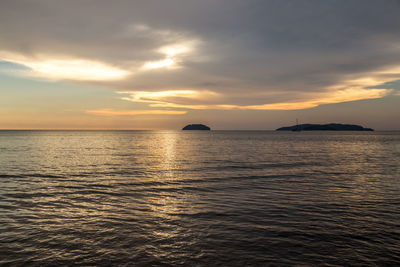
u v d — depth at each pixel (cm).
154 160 3731
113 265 749
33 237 941
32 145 7262
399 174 2480
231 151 5531
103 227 1048
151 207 1346
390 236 961
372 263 763
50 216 1182
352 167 2991
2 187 1816
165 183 2025
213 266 746
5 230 1003
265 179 2209
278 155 4578
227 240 927
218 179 2211
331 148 6588
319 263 763
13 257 789
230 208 1330
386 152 5331
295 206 1367
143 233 988
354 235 969
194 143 9350
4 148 5959
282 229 1032
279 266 747
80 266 743
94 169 2781
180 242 909
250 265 752
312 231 1011
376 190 1767
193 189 1805
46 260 774
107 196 1584
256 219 1155
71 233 983
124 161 3584
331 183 2027
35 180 2103
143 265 749
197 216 1198
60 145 7412
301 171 2680
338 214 1224
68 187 1838
